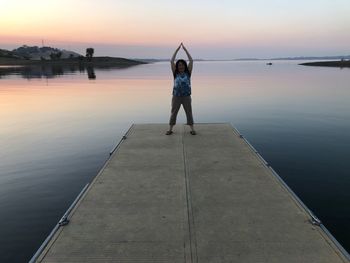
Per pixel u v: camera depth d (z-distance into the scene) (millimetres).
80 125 12492
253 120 13414
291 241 3590
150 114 15039
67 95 21969
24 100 19359
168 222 4023
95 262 3277
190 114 8125
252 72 60812
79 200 4625
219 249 3463
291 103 18094
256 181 5285
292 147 9344
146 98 20641
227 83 32562
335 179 6969
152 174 5613
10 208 5770
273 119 13555
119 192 4895
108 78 41094
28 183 6863
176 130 8750
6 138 10445
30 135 10828
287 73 53500
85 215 4203
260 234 3734
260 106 17078
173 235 3738
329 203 5906
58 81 34594
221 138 7918
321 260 3266
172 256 3359
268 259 3287
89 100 19594
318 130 11469
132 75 49938
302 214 4188
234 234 3740
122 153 6777
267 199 4629
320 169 7559
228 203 4516
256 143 9797
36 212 5625
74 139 10336
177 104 8031
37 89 25734
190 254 3387
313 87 27328
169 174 5613
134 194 4820
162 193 4855
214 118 13977
